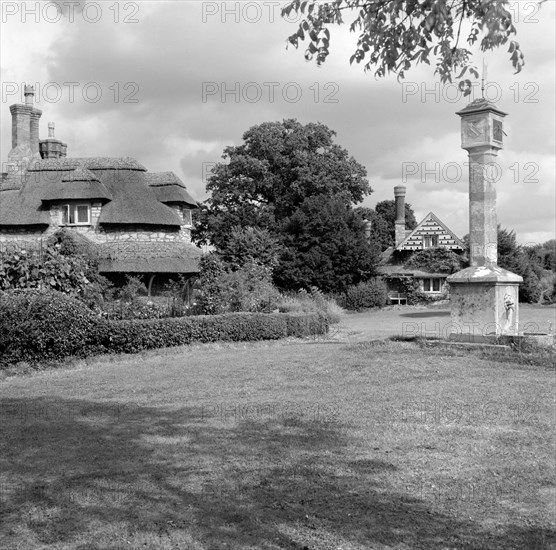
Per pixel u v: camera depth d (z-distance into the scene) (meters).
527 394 10.55
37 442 8.38
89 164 39.66
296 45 5.82
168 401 11.13
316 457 7.36
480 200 16.00
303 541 5.18
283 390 11.77
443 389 11.13
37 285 18.80
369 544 5.10
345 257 47.91
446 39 5.53
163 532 5.44
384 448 7.66
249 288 28.42
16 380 14.67
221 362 16.31
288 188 53.94
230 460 7.35
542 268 58.28
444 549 4.98
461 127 16.12
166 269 35.12
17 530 5.55
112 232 37.66
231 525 5.54
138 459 7.49
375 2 5.43
